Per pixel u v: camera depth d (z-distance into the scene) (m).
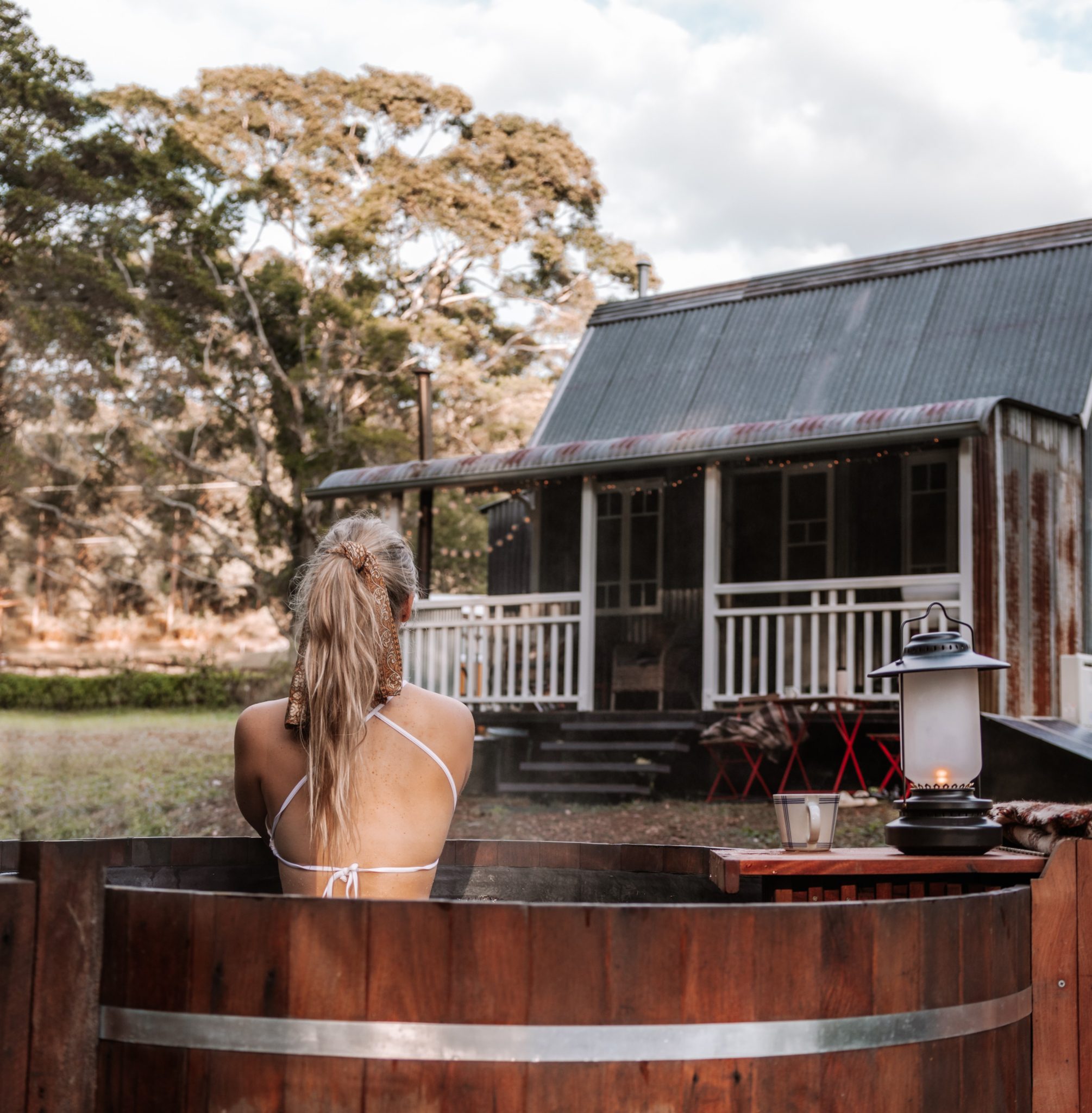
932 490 11.75
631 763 10.95
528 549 14.79
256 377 30.17
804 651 12.12
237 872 3.31
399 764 2.53
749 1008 2.05
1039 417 11.12
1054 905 2.48
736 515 12.77
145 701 24.48
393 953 2.00
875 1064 2.12
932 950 2.20
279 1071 2.01
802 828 2.83
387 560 2.71
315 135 33.59
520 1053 1.98
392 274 33.81
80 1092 2.10
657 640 13.00
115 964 2.12
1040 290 12.93
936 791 2.72
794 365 13.62
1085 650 11.68
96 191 27.33
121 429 28.05
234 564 32.62
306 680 2.52
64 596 29.48
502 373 35.03
